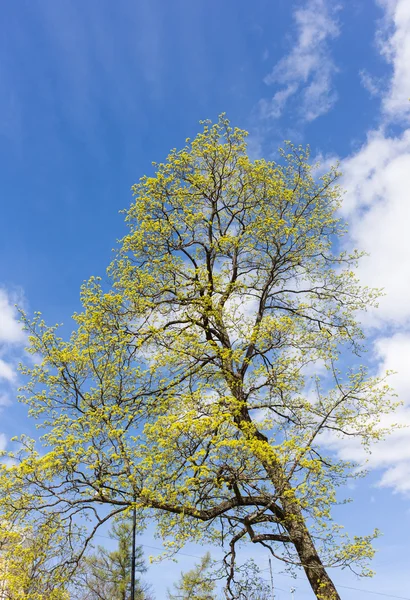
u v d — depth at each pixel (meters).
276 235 13.02
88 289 11.91
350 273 13.20
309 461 9.28
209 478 9.73
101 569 22.38
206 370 12.38
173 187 13.41
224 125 13.50
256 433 11.16
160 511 10.25
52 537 10.07
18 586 9.65
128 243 12.84
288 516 9.85
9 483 9.70
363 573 9.23
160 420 9.57
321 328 12.95
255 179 13.26
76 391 11.30
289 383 11.55
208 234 13.70
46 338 11.32
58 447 9.62
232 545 11.20
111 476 10.00
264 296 13.48
